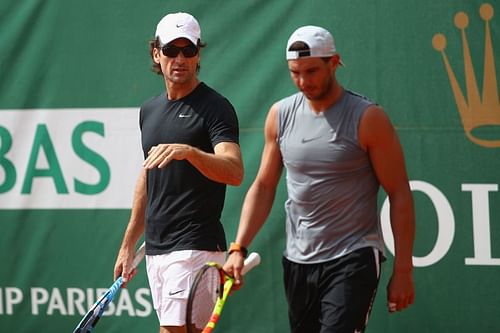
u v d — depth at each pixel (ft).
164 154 45.06
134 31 65.92
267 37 64.34
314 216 45.29
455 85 62.18
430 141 62.49
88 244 66.49
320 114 44.75
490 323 62.23
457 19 62.03
